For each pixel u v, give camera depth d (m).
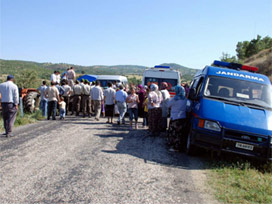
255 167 6.82
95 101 13.32
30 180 5.06
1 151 6.93
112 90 12.41
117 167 6.03
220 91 7.56
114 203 4.25
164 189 4.95
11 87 8.73
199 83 8.52
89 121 13.09
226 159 7.20
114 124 12.41
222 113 6.80
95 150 7.38
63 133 9.61
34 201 4.21
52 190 4.65
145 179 5.40
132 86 11.21
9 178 5.11
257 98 7.45
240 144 6.49
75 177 5.30
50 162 6.16
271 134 6.45
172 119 8.02
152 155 7.25
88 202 4.25
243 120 6.64
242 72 8.20
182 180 5.48
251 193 4.90
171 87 15.47
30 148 7.32
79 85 14.88
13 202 4.15
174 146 7.84
